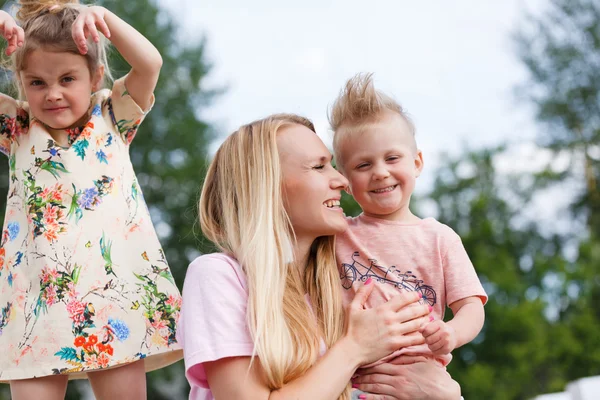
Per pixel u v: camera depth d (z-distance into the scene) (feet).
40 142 9.39
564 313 70.44
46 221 9.22
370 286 8.59
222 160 8.67
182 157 57.36
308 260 8.84
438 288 8.82
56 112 9.33
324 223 8.41
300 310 8.16
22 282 9.18
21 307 9.11
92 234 9.28
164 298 9.49
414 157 9.22
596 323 64.69
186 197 54.49
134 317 9.24
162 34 59.26
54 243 9.14
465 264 8.87
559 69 82.17
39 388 8.96
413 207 73.77
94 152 9.52
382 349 7.89
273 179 8.32
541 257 73.10
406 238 8.95
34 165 9.39
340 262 8.98
